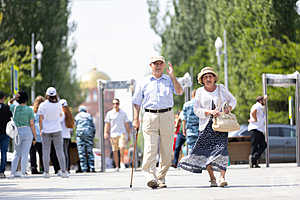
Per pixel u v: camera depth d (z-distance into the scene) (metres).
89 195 10.74
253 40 43.19
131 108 23.03
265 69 41.94
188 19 64.12
